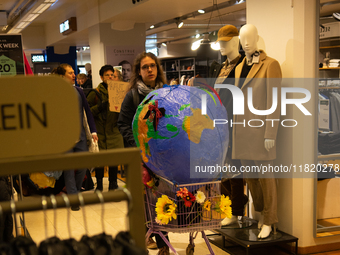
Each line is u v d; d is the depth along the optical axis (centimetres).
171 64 1653
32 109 81
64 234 334
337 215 343
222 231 308
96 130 470
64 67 418
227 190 327
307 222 297
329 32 341
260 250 311
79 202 86
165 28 1164
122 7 792
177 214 203
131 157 91
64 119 83
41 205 83
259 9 323
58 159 85
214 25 1110
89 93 480
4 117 80
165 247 253
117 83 466
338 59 345
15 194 485
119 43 938
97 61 957
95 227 354
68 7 1133
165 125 192
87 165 88
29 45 1480
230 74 319
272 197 291
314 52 292
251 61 292
